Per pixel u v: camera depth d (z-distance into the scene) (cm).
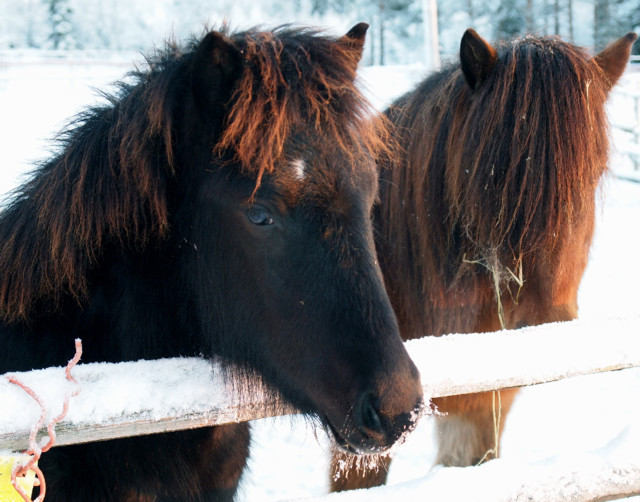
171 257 216
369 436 170
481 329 306
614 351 206
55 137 242
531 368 199
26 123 1282
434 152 295
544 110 249
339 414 176
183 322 221
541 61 258
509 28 3244
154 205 206
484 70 269
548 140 248
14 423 161
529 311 282
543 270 264
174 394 181
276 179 177
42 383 167
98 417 170
